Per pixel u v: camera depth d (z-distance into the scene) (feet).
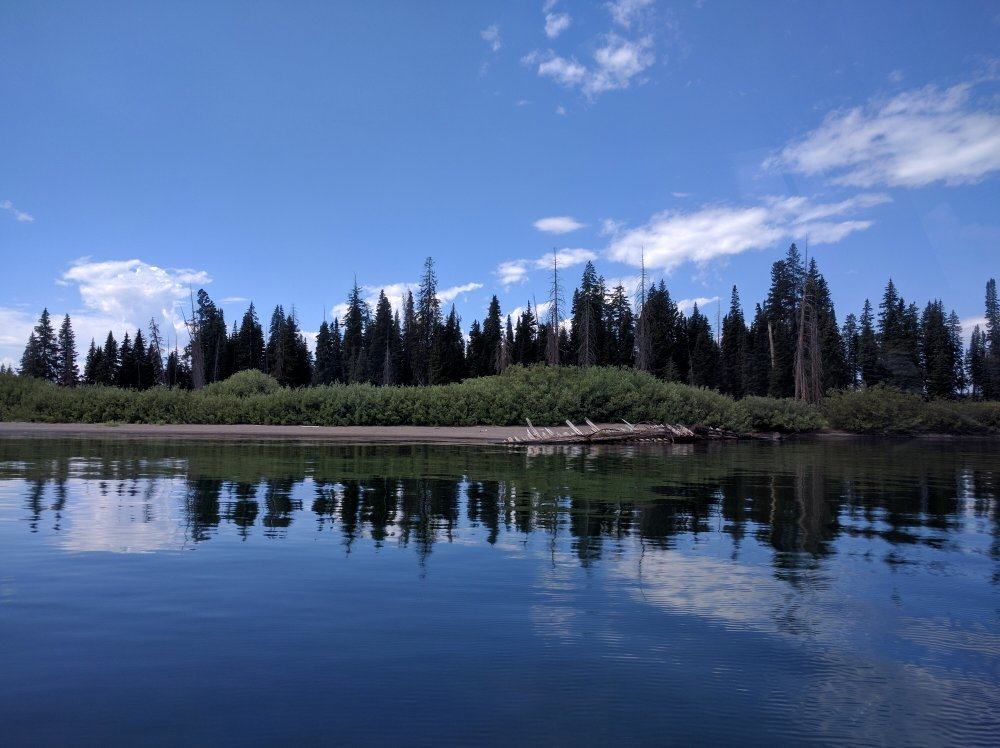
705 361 244.42
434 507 29.78
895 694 11.28
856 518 28.32
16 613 14.83
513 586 17.25
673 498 33.71
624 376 126.00
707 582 17.90
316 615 14.87
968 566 19.98
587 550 21.48
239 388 154.10
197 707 10.41
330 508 29.22
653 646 13.25
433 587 17.08
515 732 9.70
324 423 117.70
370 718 10.08
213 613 14.94
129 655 12.52
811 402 173.06
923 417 135.23
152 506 29.27
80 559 19.72
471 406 115.65
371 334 295.89
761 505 31.65
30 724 9.79
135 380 279.08
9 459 51.83
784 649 13.21
